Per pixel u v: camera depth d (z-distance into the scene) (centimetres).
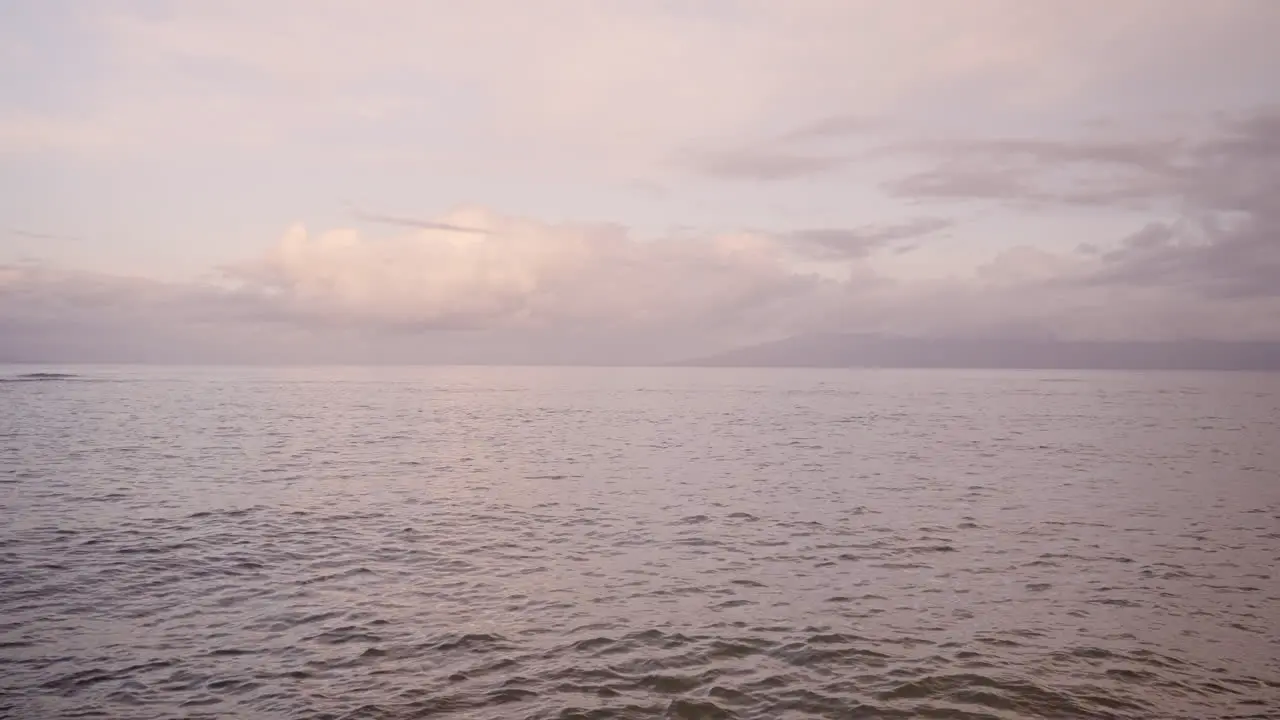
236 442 5503
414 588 2125
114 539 2598
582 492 3662
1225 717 1393
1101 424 7638
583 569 2330
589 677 1542
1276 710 1423
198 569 2270
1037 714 1396
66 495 3375
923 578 2250
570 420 8162
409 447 5434
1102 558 2464
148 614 1886
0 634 1736
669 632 1798
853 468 4500
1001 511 3212
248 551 2480
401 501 3375
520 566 2356
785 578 2247
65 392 11756
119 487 3594
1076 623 1873
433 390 15275
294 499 3378
